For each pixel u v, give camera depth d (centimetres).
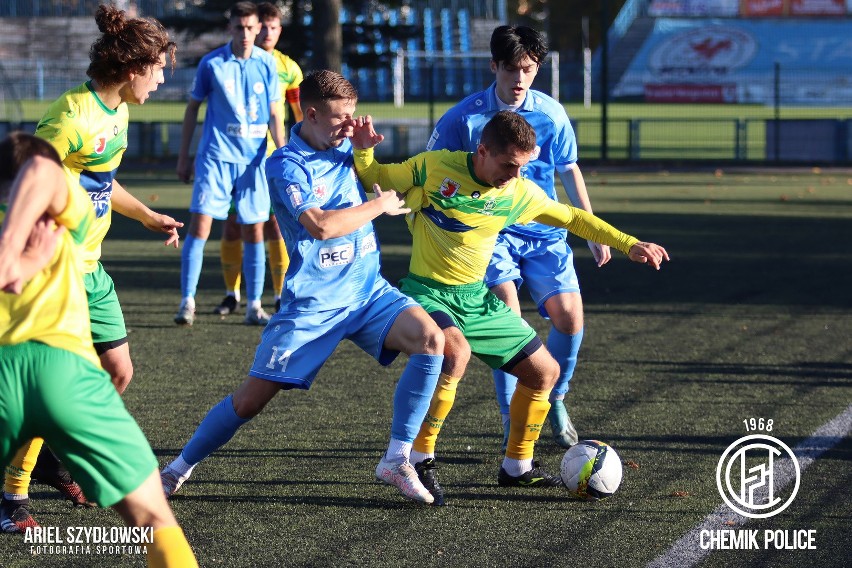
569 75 7919
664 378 1087
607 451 733
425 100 7456
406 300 723
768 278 1747
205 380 1059
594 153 4609
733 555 637
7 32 8238
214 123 1340
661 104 7556
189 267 1341
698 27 8106
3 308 492
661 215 2614
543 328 1370
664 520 696
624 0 9688
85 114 695
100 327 720
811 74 7769
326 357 714
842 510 715
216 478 773
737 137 4275
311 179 704
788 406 980
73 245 514
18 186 473
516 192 741
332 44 3944
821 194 3162
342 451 840
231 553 635
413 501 729
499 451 846
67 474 704
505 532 673
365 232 727
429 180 729
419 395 702
